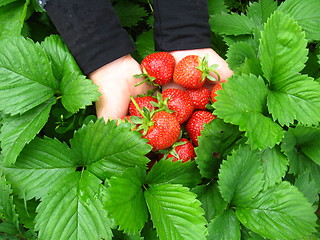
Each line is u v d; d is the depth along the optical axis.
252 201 0.26
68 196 0.25
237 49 0.32
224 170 0.25
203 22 0.32
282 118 0.26
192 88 0.29
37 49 0.27
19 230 0.25
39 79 0.27
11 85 0.26
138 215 0.23
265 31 0.27
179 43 0.32
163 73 0.29
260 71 0.29
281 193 0.26
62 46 0.29
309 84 0.27
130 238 0.25
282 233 0.25
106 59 0.29
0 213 0.25
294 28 0.27
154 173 0.25
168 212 0.24
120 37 0.30
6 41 0.27
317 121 0.26
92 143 0.25
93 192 0.25
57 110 0.29
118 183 0.23
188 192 0.24
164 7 0.32
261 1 0.36
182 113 0.27
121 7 0.39
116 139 0.25
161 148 0.26
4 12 0.32
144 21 0.41
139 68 0.31
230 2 0.42
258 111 0.26
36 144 0.26
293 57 0.27
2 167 0.25
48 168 0.26
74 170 0.26
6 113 0.26
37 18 0.34
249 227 0.25
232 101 0.25
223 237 0.25
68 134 0.30
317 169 0.29
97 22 0.29
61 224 0.24
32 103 0.27
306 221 0.25
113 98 0.29
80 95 0.26
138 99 0.28
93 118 0.29
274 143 0.24
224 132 0.26
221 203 0.26
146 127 0.25
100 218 0.24
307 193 0.27
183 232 0.23
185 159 0.27
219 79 0.28
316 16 0.33
